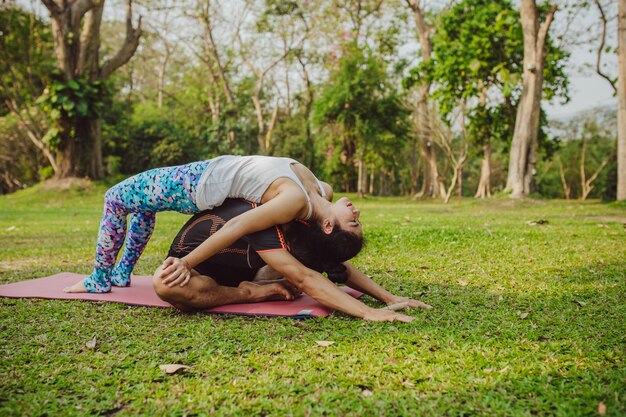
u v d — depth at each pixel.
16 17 16.47
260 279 3.12
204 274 2.85
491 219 9.01
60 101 16.38
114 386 1.80
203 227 2.83
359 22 24.94
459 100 19.23
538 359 1.99
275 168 2.74
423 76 20.22
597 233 6.12
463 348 2.10
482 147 22.72
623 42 13.77
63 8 16.53
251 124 33.03
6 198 17.19
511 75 16.59
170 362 2.04
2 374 1.92
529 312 2.68
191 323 2.57
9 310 2.85
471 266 4.11
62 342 2.29
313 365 1.96
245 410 1.61
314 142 30.69
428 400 1.65
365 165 23.58
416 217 9.91
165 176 2.96
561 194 39.47
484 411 1.58
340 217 2.70
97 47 17.33
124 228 3.23
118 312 2.81
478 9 18.23
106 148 24.23
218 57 25.94
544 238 5.67
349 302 2.61
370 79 22.31
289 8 25.36
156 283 2.66
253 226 2.61
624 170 13.87
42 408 1.63
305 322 2.57
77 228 8.27
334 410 1.59
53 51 17.42
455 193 36.91
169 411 1.61
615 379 1.77
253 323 2.57
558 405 1.59
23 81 17.61
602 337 2.21
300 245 2.69
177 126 26.77
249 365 1.98
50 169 19.12
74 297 3.14
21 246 5.99
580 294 3.04
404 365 1.93
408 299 2.90
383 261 4.43
